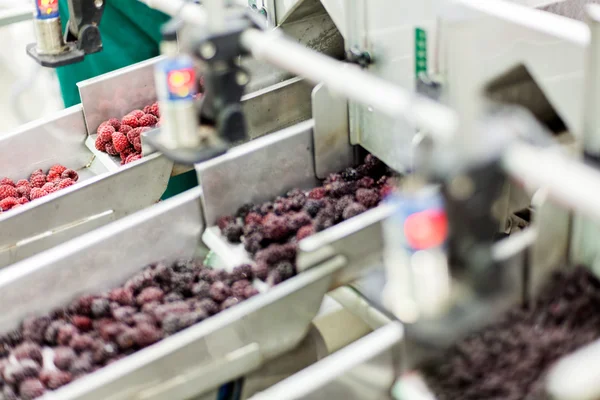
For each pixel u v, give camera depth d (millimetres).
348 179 2391
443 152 1111
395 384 1619
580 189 1023
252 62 2711
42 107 4613
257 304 1771
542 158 1078
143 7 3168
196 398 1783
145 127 2848
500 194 1130
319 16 2682
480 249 1155
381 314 1891
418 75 2057
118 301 2053
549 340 1592
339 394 1548
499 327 1645
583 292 1680
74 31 2150
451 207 1099
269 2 2588
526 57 1749
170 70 1482
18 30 5031
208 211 2258
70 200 2383
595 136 1594
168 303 2031
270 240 2160
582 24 1699
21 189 2742
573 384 1015
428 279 1113
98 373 1630
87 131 2971
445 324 1172
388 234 1174
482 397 1528
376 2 2117
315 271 1837
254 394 1899
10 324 1993
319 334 2031
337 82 1334
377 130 2301
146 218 2152
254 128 2646
